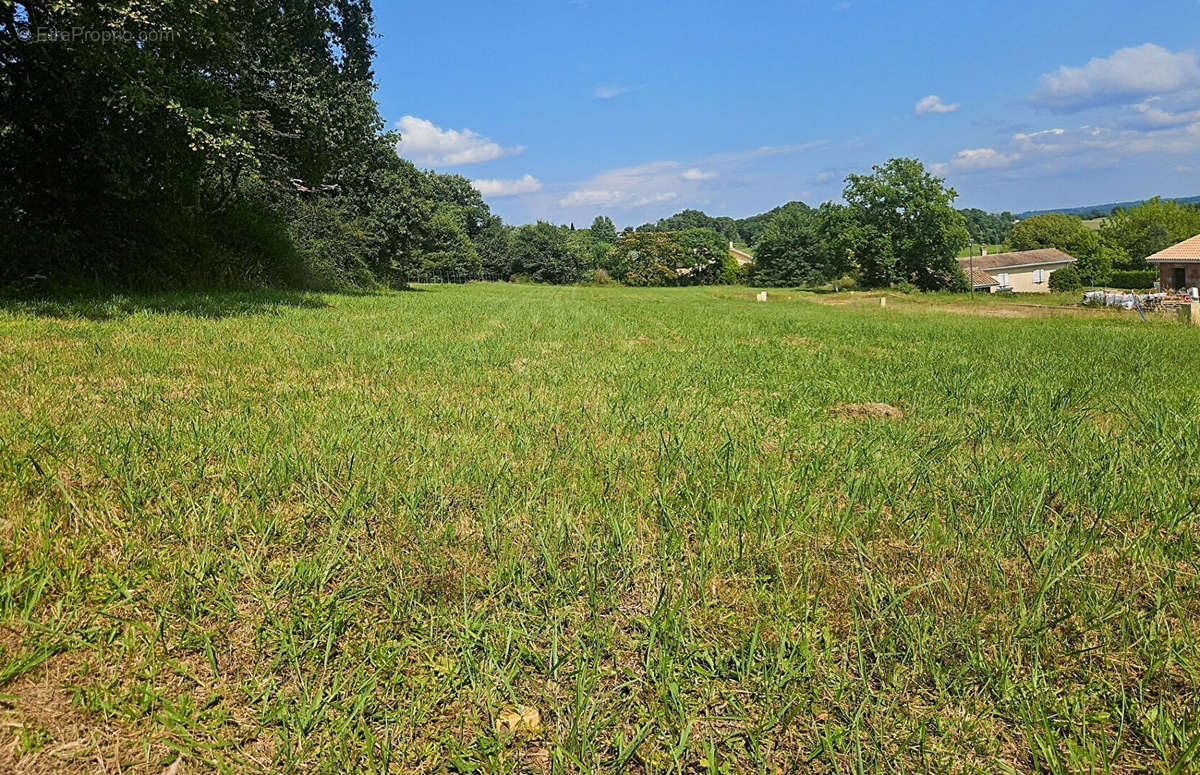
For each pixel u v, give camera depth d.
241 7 18.77
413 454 3.84
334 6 23.88
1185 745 1.73
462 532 2.84
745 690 1.96
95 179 14.59
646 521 3.04
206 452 3.66
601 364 8.12
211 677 1.95
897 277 72.38
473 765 1.68
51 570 2.34
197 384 5.68
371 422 4.54
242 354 7.42
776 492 3.32
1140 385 7.17
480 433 4.44
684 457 3.95
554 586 2.44
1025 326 18.56
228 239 19.94
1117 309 31.89
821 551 2.79
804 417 5.28
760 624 2.25
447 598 2.36
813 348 11.05
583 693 1.90
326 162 22.67
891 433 4.71
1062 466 3.93
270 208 24.75
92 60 13.00
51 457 3.42
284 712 1.78
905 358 9.71
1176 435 4.65
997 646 2.11
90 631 2.08
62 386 5.16
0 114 13.05
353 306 16.98
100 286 14.09
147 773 1.62
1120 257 91.75
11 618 2.10
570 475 3.58
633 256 108.56
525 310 19.11
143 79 13.65
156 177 15.81
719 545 2.75
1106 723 1.84
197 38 14.88
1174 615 2.33
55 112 13.77
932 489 3.46
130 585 2.35
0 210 12.88
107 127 14.49
